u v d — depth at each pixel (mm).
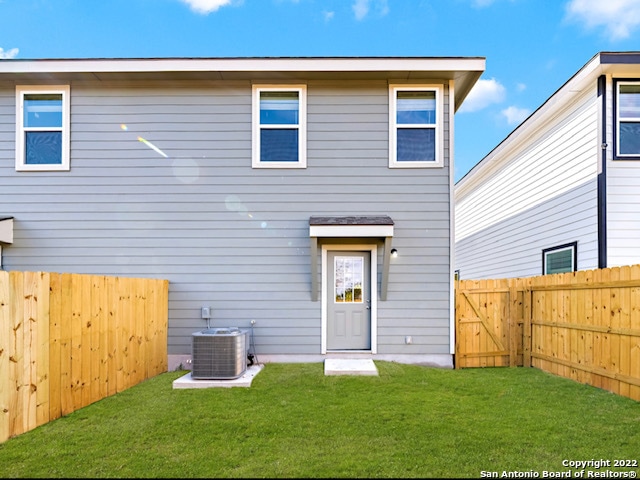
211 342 4969
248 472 2736
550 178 7801
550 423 3576
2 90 6406
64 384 3895
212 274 6316
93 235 6316
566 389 4695
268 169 6402
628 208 6164
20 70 6078
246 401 4242
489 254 10961
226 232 6348
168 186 6387
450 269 6266
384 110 6426
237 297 6289
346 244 6324
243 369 5207
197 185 6395
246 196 6387
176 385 4824
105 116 6418
